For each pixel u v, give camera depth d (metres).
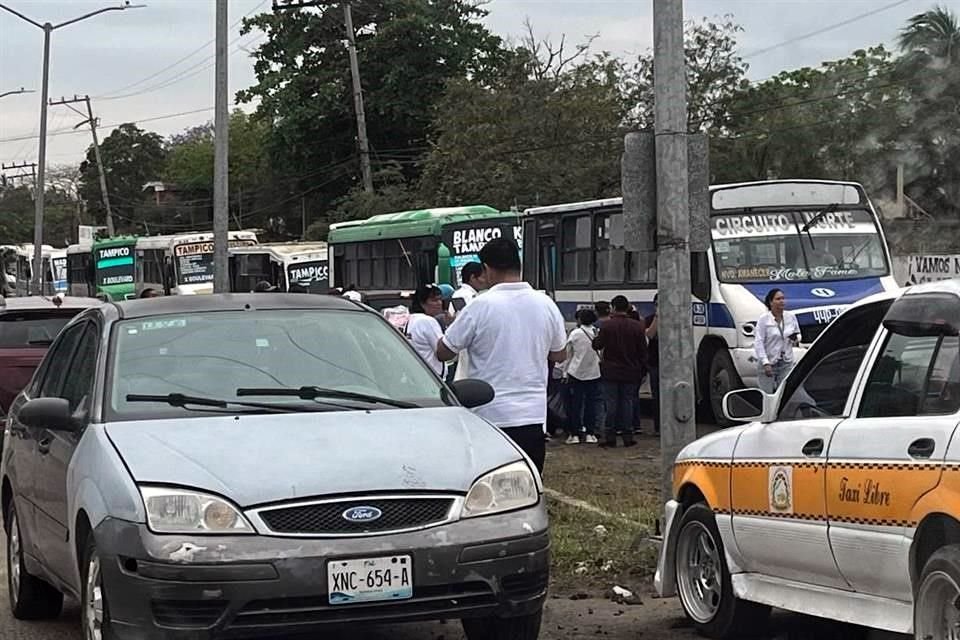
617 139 44.69
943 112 46.91
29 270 67.12
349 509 6.33
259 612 6.19
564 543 10.82
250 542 6.20
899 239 41.28
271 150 67.19
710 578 8.20
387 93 62.38
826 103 49.16
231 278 42.47
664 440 10.16
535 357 9.24
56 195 139.38
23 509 8.84
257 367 7.70
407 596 6.34
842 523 6.70
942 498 5.95
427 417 7.30
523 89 45.59
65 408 7.52
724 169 48.59
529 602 6.67
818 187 21.05
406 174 63.53
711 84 50.47
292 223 78.38
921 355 6.46
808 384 7.40
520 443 9.20
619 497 13.74
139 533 6.24
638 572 9.95
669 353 10.11
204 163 110.25
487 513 6.58
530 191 43.81
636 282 23.25
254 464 6.48
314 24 63.91
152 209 110.62
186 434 6.85
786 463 7.21
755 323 19.73
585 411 19.48
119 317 8.10
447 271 28.73
